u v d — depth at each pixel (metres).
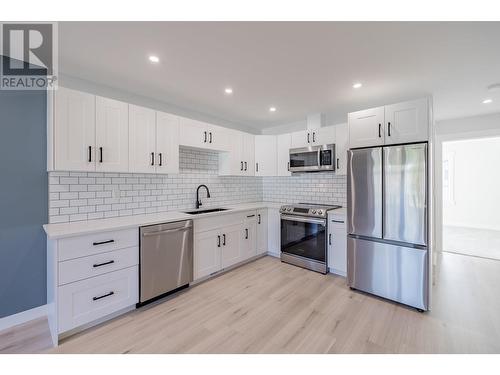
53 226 2.12
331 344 1.84
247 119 4.11
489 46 1.89
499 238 5.21
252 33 1.74
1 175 2.04
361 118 2.70
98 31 1.71
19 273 2.12
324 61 2.14
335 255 3.16
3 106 2.04
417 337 1.91
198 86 2.69
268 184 4.66
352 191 2.73
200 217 2.89
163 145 2.78
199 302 2.47
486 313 2.27
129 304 2.24
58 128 2.04
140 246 2.31
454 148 6.82
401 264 2.42
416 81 2.54
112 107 2.36
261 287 2.82
